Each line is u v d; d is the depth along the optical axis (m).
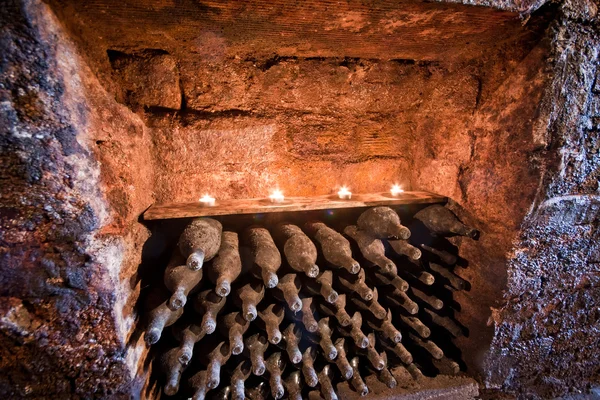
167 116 1.76
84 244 1.16
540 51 1.50
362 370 1.95
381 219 1.72
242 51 1.67
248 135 1.92
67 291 1.18
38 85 1.01
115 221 1.31
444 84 1.93
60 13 1.08
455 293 2.02
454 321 2.00
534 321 1.84
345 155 2.14
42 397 1.26
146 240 1.66
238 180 1.97
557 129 1.53
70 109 1.09
